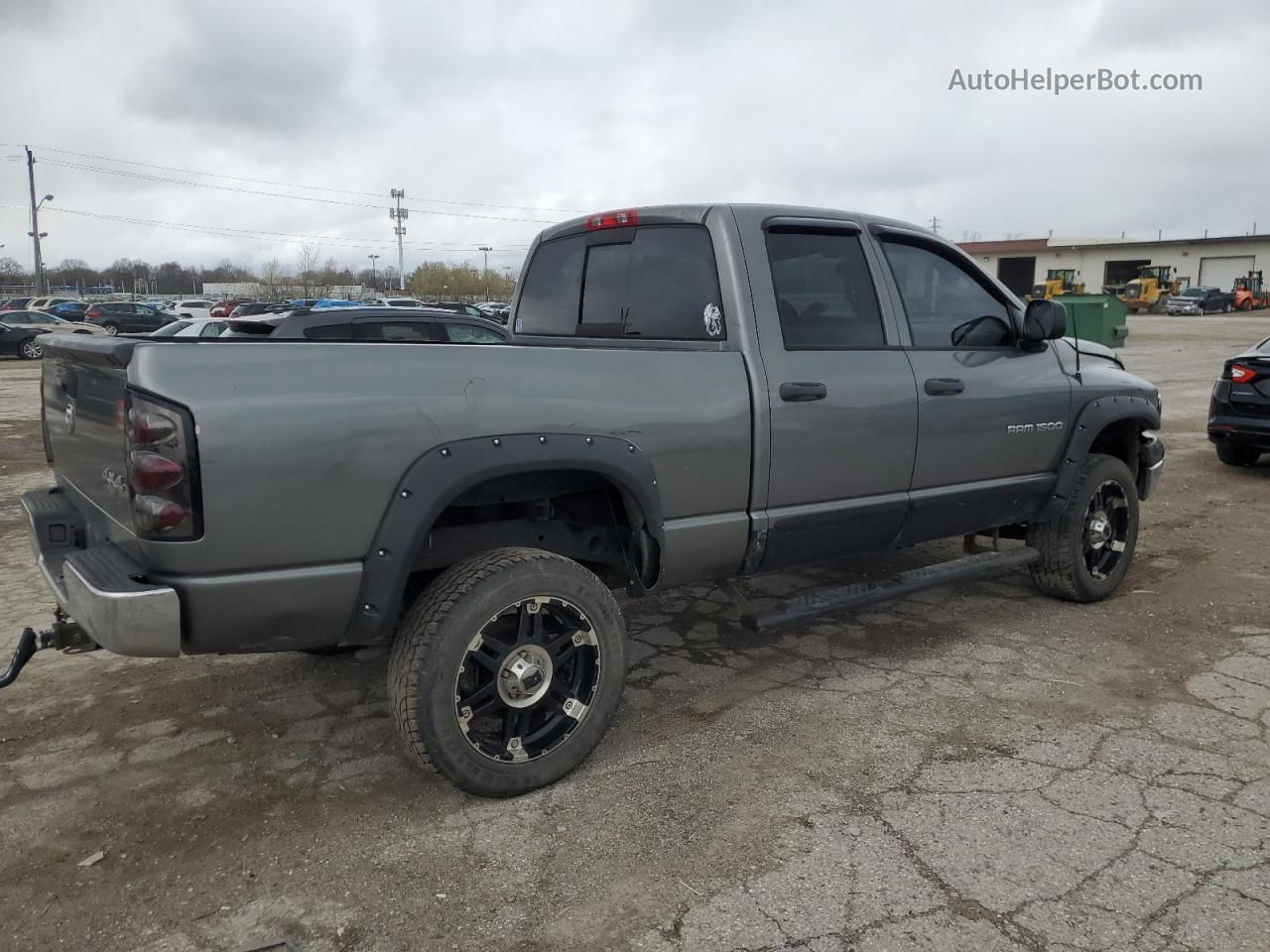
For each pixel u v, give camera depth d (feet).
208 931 8.27
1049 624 15.98
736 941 7.99
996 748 11.42
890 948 7.85
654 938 8.05
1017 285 255.91
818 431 12.42
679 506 11.41
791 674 13.88
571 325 14.75
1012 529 17.61
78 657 14.65
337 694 13.34
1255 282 204.64
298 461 8.70
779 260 12.57
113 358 8.40
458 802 10.39
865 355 13.11
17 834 9.83
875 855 9.19
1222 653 14.52
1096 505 16.79
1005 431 14.83
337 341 9.20
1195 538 21.80
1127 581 18.45
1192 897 8.46
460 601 9.67
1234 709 12.43
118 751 11.66
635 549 11.60
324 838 9.70
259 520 8.61
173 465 8.24
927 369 13.76
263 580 8.74
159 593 8.27
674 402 11.18
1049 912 8.28
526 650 10.26
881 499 13.41
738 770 10.98
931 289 14.44
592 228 14.37
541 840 9.59
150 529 8.32
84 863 9.30
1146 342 108.17
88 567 8.82
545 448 10.05
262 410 8.54
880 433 13.10
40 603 17.10
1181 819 9.75
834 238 13.28
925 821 9.79
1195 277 228.84
